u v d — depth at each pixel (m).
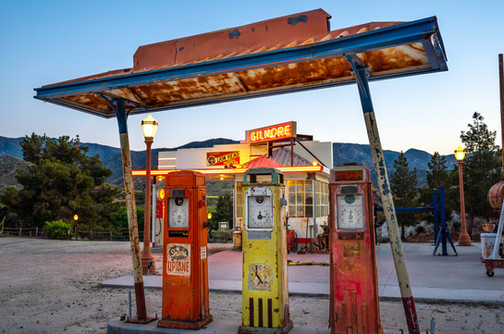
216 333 5.25
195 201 5.59
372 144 4.63
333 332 4.79
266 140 18.98
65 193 42.25
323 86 6.07
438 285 8.36
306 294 8.02
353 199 4.88
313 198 15.62
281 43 4.82
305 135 21.72
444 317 6.33
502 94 13.90
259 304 5.14
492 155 29.31
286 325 5.19
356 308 4.73
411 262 11.97
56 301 8.17
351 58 4.44
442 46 4.48
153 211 17.23
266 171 5.25
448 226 30.22
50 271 12.34
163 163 23.19
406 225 31.89
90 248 20.33
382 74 5.46
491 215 11.60
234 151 21.48
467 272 9.88
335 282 4.84
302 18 4.94
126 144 6.15
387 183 4.56
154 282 9.64
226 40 5.41
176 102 7.04
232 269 11.25
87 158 48.19
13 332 6.11
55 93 5.73
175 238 5.63
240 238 16.16
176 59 5.72
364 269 4.75
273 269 5.12
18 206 38.84
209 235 23.78
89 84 5.52
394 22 4.26
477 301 7.02
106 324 6.45
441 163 34.03
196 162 22.27
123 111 6.23
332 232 4.90
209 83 6.33
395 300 7.47
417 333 4.38
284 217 5.43
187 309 5.49
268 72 5.94
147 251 10.99
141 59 6.04
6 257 16.62
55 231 30.16
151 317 6.00
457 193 28.56
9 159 155.12
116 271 12.09
